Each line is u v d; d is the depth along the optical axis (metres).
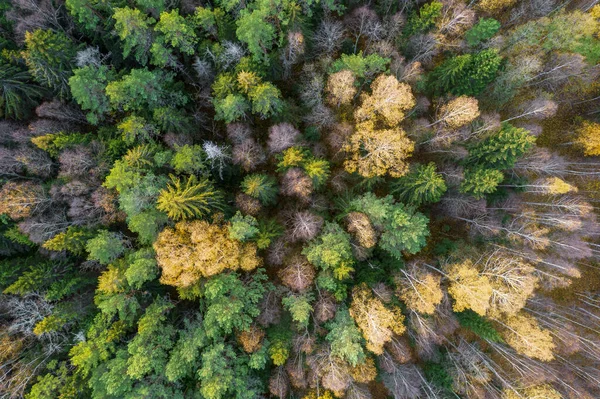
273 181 24.59
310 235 23.23
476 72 23.62
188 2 24.41
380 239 25.11
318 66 26.64
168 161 21.97
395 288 24.92
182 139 23.59
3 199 21.11
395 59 25.98
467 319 26.31
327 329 23.91
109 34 23.83
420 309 22.58
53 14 23.44
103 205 22.45
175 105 25.06
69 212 22.28
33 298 22.78
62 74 22.81
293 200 26.06
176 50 25.08
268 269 26.16
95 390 20.17
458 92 25.98
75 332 23.12
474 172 24.45
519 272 25.38
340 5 24.91
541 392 25.16
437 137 24.95
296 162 22.94
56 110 23.81
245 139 24.55
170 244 20.41
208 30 23.70
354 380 24.81
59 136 22.61
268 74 26.23
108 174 22.92
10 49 23.50
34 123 23.42
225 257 20.94
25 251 24.61
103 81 22.16
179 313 24.80
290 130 24.33
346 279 24.58
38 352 22.08
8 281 21.84
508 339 25.59
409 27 26.28
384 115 23.56
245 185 23.08
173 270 20.02
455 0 26.06
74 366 22.02
